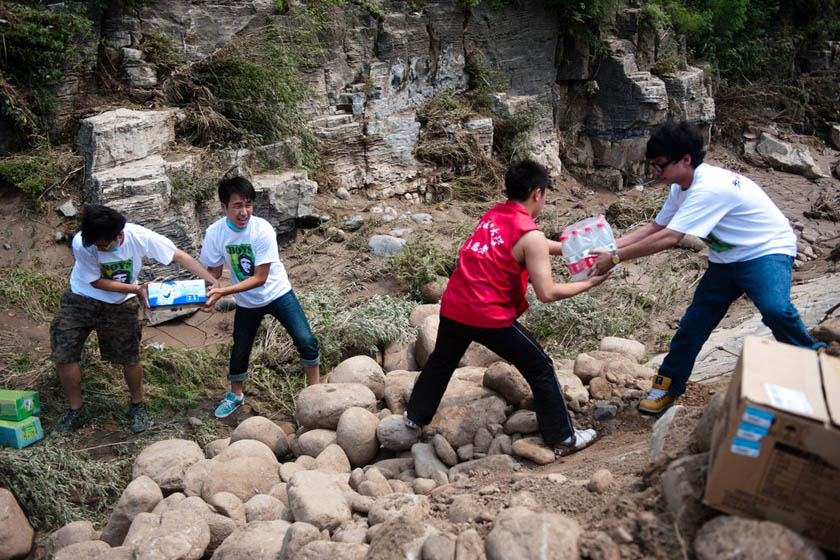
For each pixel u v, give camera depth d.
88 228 4.28
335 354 5.94
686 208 3.50
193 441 4.80
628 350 5.35
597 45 10.66
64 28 6.61
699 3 12.69
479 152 9.30
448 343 3.84
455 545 2.78
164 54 7.38
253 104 7.46
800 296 6.16
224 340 6.11
